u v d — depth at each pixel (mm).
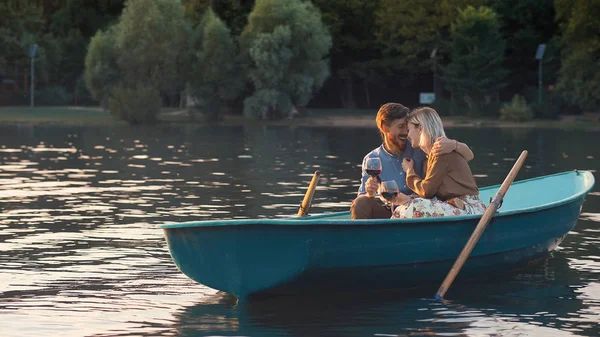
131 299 7312
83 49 73938
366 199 8094
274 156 25406
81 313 6836
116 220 11750
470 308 7031
